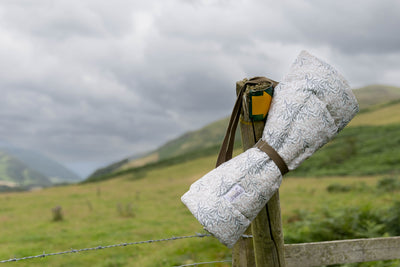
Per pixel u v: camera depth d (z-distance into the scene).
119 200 23.58
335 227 6.41
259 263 2.01
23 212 19.27
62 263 7.07
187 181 43.47
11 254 8.55
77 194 31.05
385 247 2.57
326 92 1.67
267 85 1.79
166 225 11.83
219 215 1.58
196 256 6.39
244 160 1.66
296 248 2.33
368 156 37.12
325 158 39.25
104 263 6.92
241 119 1.91
